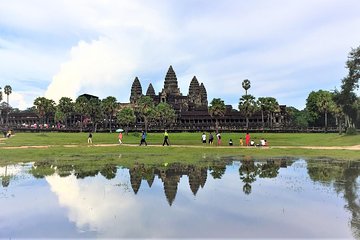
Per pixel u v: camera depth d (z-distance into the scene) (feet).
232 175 99.35
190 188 80.43
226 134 371.35
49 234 49.49
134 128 509.35
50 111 573.74
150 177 95.96
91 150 174.29
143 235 48.93
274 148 181.98
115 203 66.54
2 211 61.36
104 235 48.96
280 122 562.25
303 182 87.15
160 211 60.54
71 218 56.95
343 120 456.04
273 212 59.36
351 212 59.00
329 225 52.34
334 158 140.87
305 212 59.31
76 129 491.72
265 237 47.73
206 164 124.16
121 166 118.32
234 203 65.77
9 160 136.26
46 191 77.46
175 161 133.39
